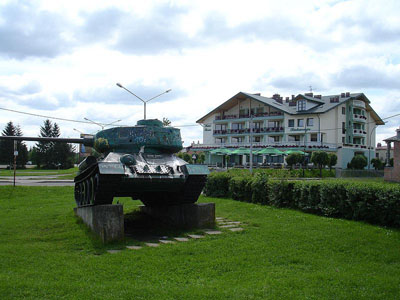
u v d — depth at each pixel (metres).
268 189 15.42
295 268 7.07
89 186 10.52
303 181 13.98
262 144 51.59
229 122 60.53
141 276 6.49
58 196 19.83
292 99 57.72
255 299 5.42
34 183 29.89
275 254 7.92
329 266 7.15
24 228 10.17
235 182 17.50
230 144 55.75
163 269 6.89
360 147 53.66
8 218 11.76
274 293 5.66
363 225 10.69
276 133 54.19
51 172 52.66
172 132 11.71
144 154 10.99
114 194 10.77
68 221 10.93
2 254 7.50
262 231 10.20
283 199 14.55
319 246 8.55
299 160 38.66
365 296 5.60
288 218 12.17
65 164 76.31
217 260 7.44
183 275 6.59
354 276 6.47
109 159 10.20
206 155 60.59
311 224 11.02
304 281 6.20
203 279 6.36
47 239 9.05
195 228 10.73
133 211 14.12
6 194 19.73
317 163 37.34
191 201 11.59
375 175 41.16
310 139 51.91
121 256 7.68
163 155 11.36
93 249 8.34
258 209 14.10
